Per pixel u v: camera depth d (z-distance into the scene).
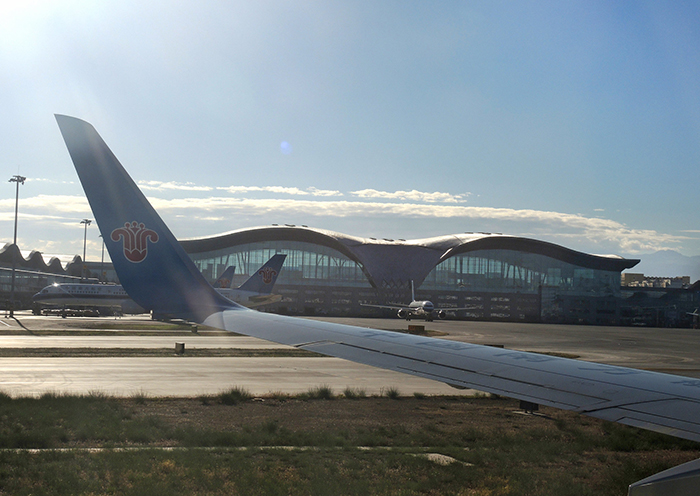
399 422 18.77
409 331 71.06
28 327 58.03
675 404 4.40
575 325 131.12
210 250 132.62
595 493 11.23
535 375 5.29
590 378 5.28
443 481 11.68
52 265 148.00
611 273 143.12
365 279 137.12
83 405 18.66
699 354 56.22
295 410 20.16
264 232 132.75
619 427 18.97
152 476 11.07
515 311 140.50
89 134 6.40
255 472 11.64
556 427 18.80
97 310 90.62
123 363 32.19
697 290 142.88
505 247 141.12
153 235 6.60
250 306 85.19
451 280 139.62
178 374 28.62
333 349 6.07
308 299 135.00
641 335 90.31
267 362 35.69
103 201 6.40
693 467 3.94
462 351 6.34
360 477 11.74
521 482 11.70
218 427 16.80
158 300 6.56
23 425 15.53
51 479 10.59
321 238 134.12
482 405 22.83
